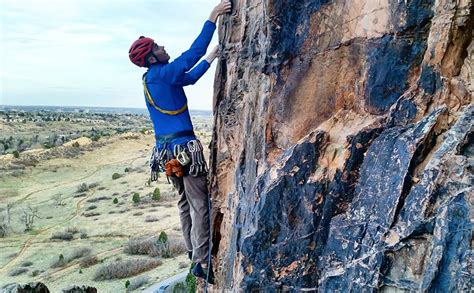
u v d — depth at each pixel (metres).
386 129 3.82
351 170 3.92
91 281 31.69
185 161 5.23
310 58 4.37
